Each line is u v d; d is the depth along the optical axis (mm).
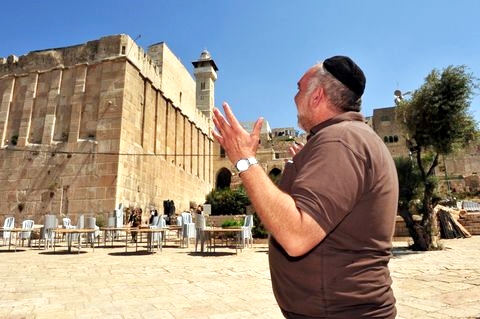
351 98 1848
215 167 49250
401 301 5699
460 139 13180
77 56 25922
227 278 7758
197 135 41469
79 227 15516
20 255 12055
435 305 5426
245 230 14586
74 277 7844
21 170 24031
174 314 4918
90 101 24703
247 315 4875
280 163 47469
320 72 1886
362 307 1510
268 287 6809
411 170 13984
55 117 24875
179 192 34094
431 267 9078
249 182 1538
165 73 32562
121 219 17828
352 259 1523
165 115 31984
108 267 9336
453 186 44188
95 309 5172
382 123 57250
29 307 5277
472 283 7000
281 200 1451
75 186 22969
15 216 23203
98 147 23359
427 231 13352
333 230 1528
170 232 23250
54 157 23797
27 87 25984
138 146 26062
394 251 13141
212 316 4832
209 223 22188
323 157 1521
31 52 26844
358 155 1535
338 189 1441
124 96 24250
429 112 13195
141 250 13922
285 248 1429
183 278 7738
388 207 1595
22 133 24891
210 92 50188
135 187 25000
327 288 1511
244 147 1632
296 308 1601
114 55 25109
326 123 1779
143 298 5871
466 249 13000
